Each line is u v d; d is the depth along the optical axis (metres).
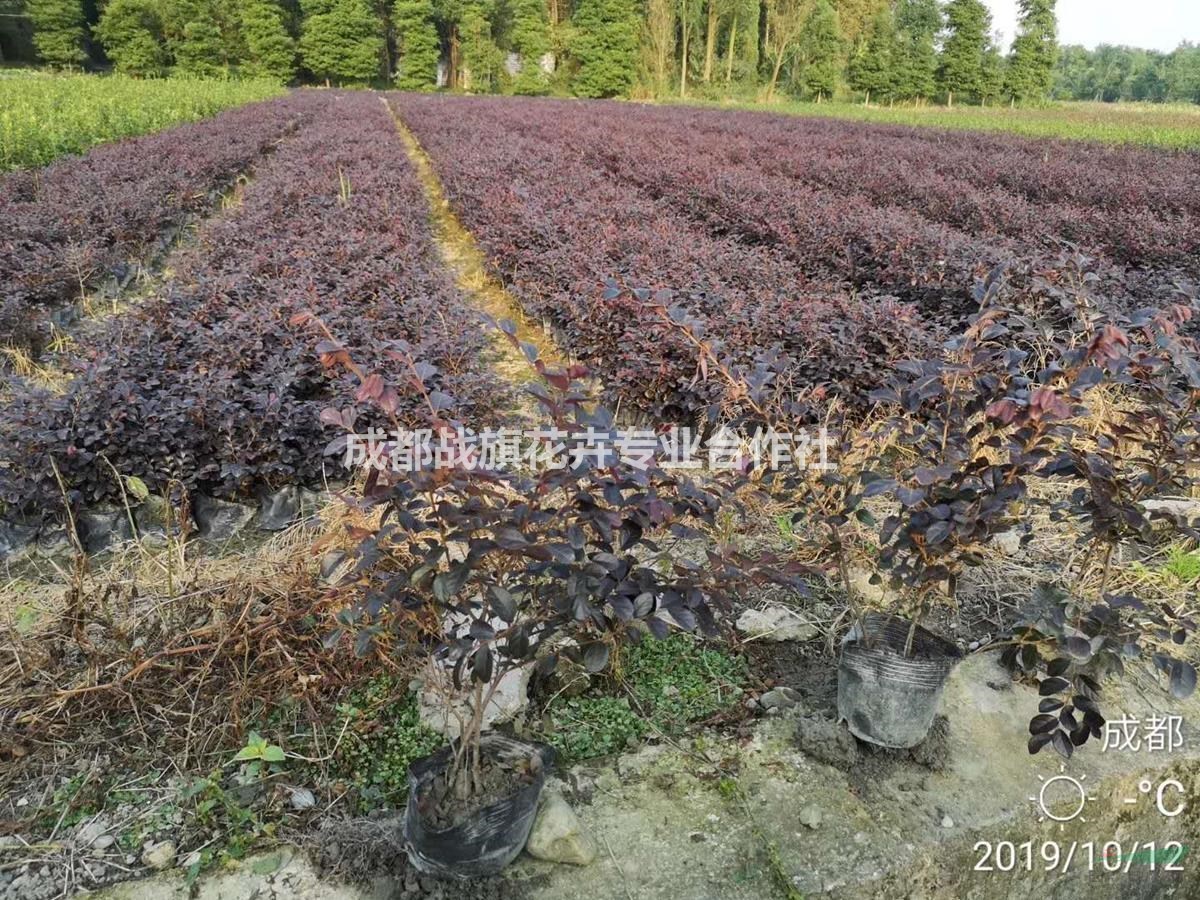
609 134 21.42
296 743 2.59
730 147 19.16
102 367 4.27
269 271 7.12
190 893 2.09
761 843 2.24
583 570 1.90
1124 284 6.62
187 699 2.71
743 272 6.95
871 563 3.46
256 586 3.01
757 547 3.57
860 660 2.46
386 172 12.85
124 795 2.41
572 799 2.38
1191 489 4.12
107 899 2.07
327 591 2.77
